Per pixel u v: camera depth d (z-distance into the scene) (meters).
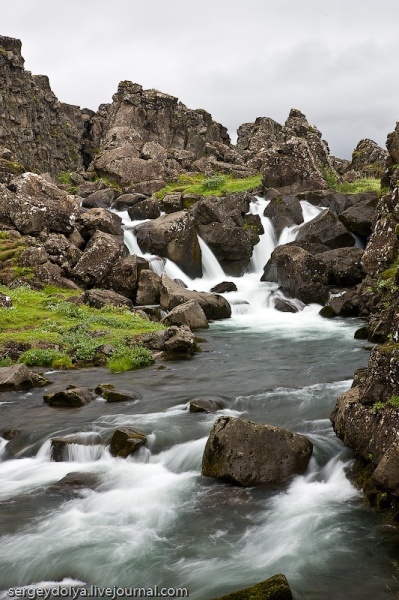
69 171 57.28
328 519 8.75
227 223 33.94
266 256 35.75
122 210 42.38
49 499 9.84
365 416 9.88
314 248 32.75
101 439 11.84
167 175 52.44
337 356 18.66
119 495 9.86
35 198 31.38
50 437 12.19
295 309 27.55
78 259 28.78
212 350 20.36
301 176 45.16
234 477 10.04
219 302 26.75
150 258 30.86
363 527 8.48
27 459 11.67
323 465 10.41
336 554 7.87
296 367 17.33
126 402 14.52
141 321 23.17
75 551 8.23
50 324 21.78
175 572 7.68
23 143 48.16
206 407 13.53
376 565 7.59
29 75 52.41
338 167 62.00
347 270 29.11
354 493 9.47
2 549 8.33
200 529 8.72
